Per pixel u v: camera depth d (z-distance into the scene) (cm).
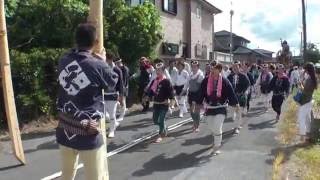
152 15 2112
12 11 1656
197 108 1353
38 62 1409
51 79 1465
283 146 1198
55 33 1691
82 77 475
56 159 998
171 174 902
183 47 3291
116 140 1218
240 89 1479
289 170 945
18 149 945
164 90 1211
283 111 1702
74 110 478
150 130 1383
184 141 1234
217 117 1074
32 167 930
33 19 1681
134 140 1225
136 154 1069
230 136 1330
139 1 2553
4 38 947
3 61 951
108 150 1100
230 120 1622
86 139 481
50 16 1681
